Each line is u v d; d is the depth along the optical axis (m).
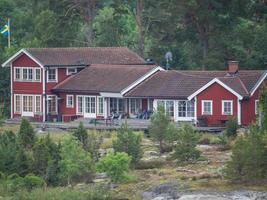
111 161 148.25
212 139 193.50
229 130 194.25
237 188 141.12
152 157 174.38
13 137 167.38
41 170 150.50
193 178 148.88
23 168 151.75
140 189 143.88
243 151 144.12
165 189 142.25
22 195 137.38
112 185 146.75
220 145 186.50
